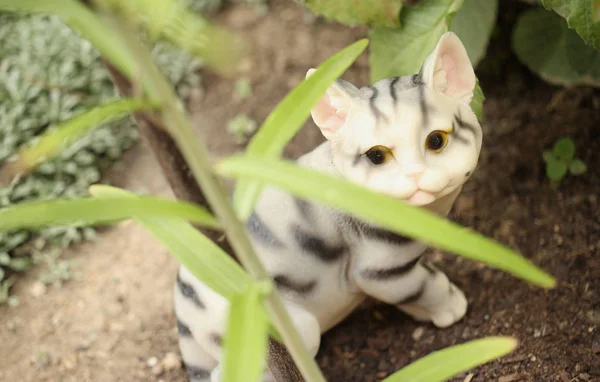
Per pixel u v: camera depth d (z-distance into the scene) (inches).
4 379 31.1
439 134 23.3
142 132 22.2
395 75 28.6
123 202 17.0
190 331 26.9
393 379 19.3
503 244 31.0
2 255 34.1
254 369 16.3
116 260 34.6
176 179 22.6
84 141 37.0
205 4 43.6
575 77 32.3
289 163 16.1
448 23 27.8
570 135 33.4
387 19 28.0
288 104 17.9
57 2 16.1
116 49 16.7
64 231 35.2
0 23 41.3
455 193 25.4
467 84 24.2
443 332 29.0
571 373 26.7
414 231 15.5
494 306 29.2
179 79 40.5
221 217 17.4
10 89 37.9
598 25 25.5
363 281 26.5
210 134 38.8
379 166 23.3
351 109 23.4
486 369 27.5
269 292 17.6
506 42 36.8
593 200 31.1
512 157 33.6
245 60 41.0
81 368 31.1
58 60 39.2
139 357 31.1
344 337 29.8
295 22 42.4
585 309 28.1
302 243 25.7
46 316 33.0
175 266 34.0
